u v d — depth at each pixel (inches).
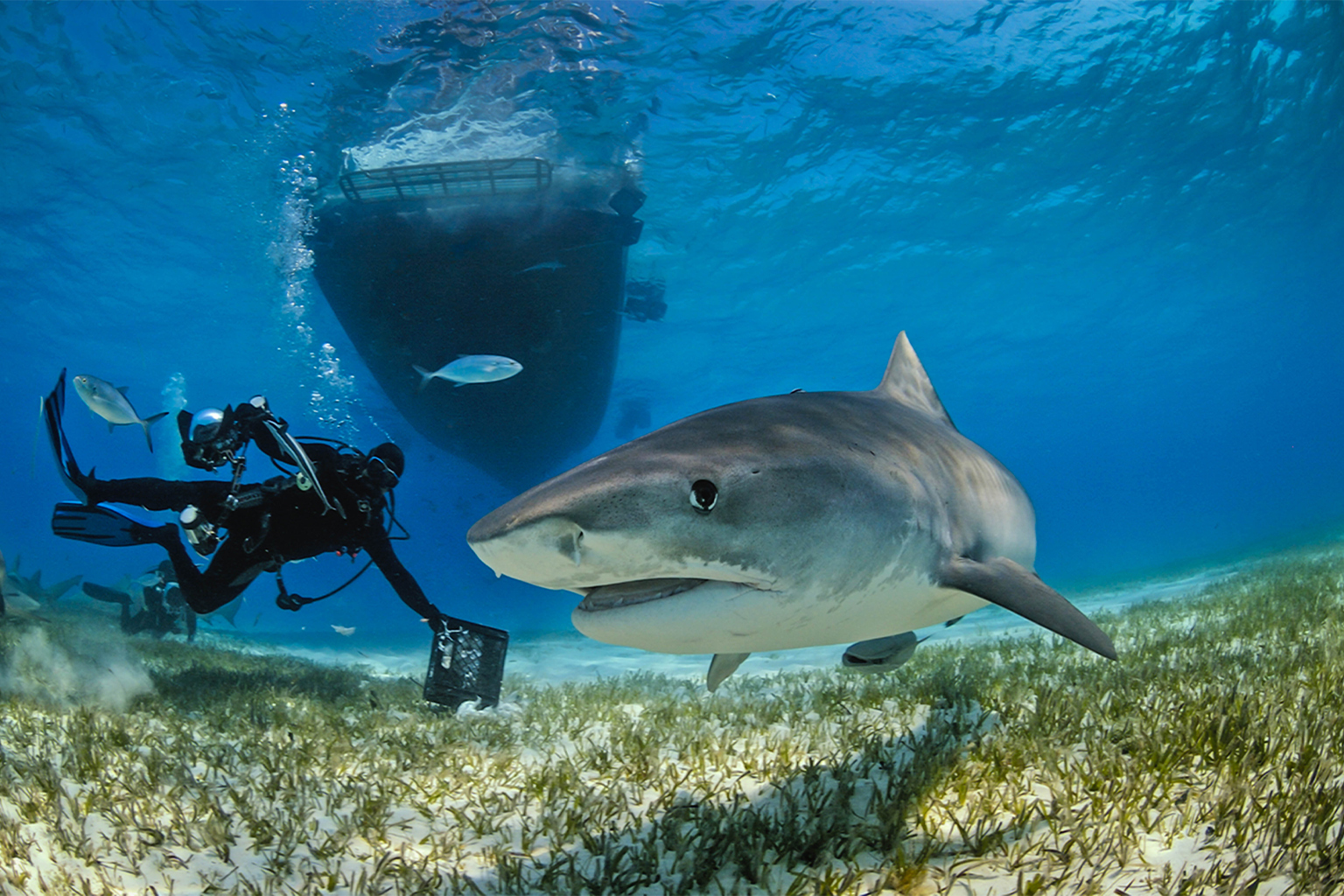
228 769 142.6
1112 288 1507.1
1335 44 799.7
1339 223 1392.7
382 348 723.4
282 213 794.2
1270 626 221.8
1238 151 993.5
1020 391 2650.1
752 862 87.6
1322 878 67.7
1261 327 2273.6
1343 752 93.3
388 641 762.2
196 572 196.1
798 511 74.7
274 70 609.6
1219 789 88.2
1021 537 133.1
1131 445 5300.2
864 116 765.9
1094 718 121.6
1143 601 499.2
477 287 653.3
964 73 730.2
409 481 2124.8
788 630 80.5
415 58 587.2
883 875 82.2
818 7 615.5
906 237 1082.1
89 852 102.3
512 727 189.5
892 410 119.7
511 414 824.9
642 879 89.6
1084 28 697.0
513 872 94.7
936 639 398.0
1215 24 729.6
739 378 1738.4
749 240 997.2
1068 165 939.3
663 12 589.6
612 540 66.1
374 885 94.3
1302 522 2174.0
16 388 2020.2
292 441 171.8
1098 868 75.1
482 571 1814.7
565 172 665.0
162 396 1882.4
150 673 265.3
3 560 275.9
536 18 568.7
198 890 95.8
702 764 128.3
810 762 115.9
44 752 145.6
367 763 147.9
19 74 644.1
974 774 104.6
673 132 720.3
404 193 602.9
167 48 607.5
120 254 1006.4
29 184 815.1
